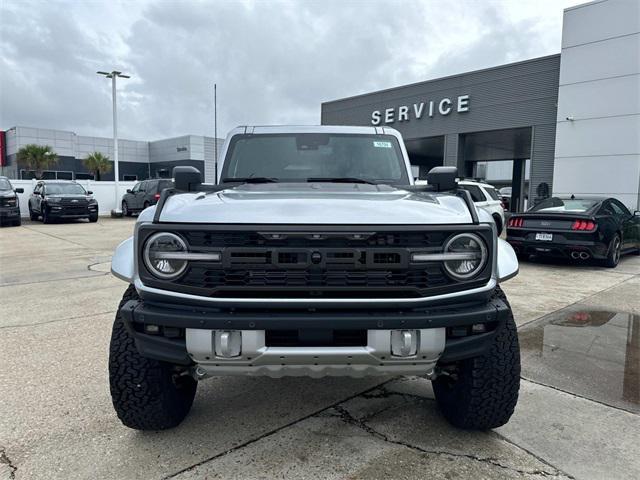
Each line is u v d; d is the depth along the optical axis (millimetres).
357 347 2131
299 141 3666
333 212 2197
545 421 2854
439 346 2166
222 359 2137
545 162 18469
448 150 21516
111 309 5453
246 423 2844
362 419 2893
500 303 2314
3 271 8016
